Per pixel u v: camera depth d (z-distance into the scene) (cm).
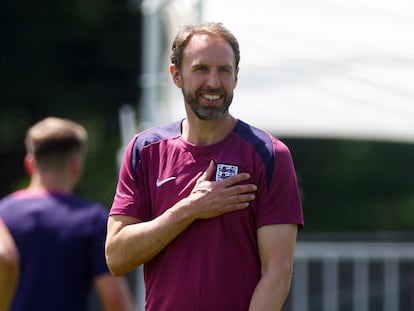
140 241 1251
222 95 1245
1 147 5441
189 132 1278
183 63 1256
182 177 1259
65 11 5544
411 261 2397
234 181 1241
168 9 2342
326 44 2283
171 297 1255
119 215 1286
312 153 5750
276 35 2288
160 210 1270
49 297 1606
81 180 5175
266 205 1253
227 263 1244
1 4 5456
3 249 1596
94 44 5597
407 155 5719
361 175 5734
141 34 5625
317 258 2402
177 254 1255
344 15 2319
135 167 1291
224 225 1245
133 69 5625
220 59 1240
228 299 1241
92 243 1628
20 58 5516
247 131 1278
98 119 5500
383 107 2197
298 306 2400
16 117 5475
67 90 5575
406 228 5678
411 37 2275
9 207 1636
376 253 2397
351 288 2397
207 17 2286
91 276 1636
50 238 1616
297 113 2172
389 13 2316
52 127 1692
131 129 2359
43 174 1675
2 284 1595
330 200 5716
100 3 5575
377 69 2245
